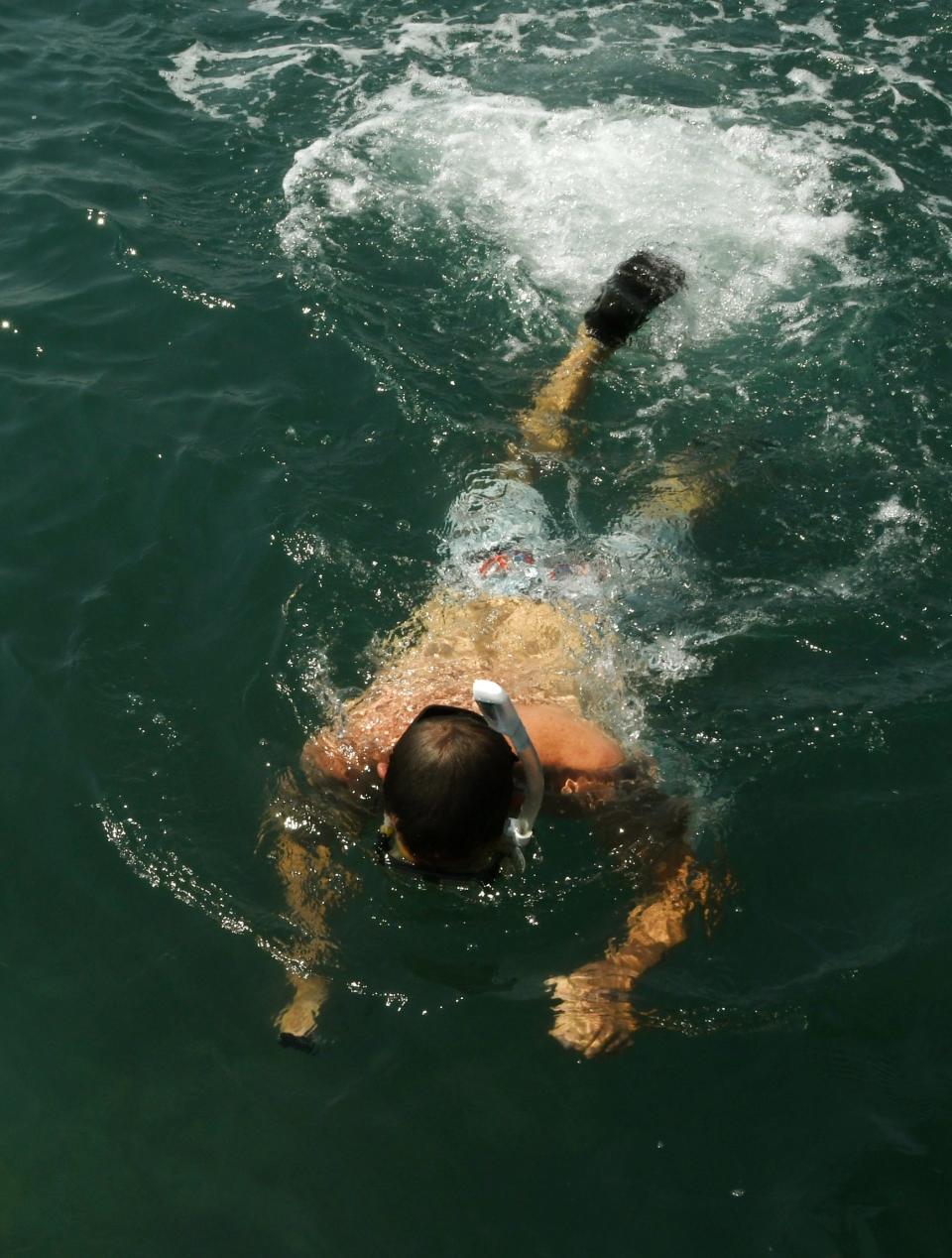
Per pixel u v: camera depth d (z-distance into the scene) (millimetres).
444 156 6648
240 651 3852
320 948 3078
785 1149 2670
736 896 3180
